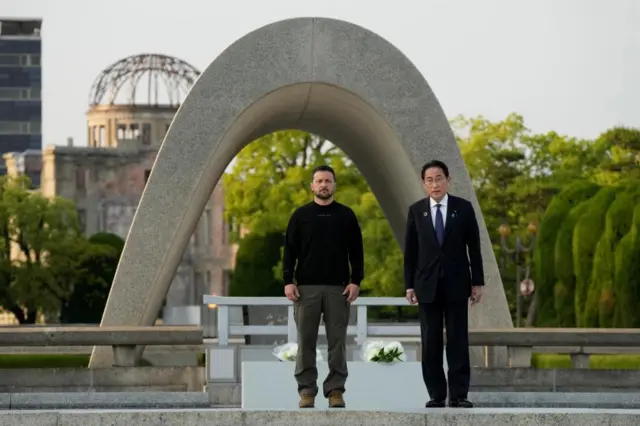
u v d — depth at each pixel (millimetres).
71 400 21859
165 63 111125
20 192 77000
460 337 16688
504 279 66375
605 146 69188
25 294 76750
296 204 61344
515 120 69750
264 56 24828
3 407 21703
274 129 29922
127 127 112000
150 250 24703
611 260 43531
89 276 78938
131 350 23844
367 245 60812
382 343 18344
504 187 68188
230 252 108500
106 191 109875
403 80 25078
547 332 23625
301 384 16734
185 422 14969
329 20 25016
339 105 26547
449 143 25062
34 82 146125
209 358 22516
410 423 14938
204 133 24672
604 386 23469
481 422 14930
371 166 30406
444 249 16750
